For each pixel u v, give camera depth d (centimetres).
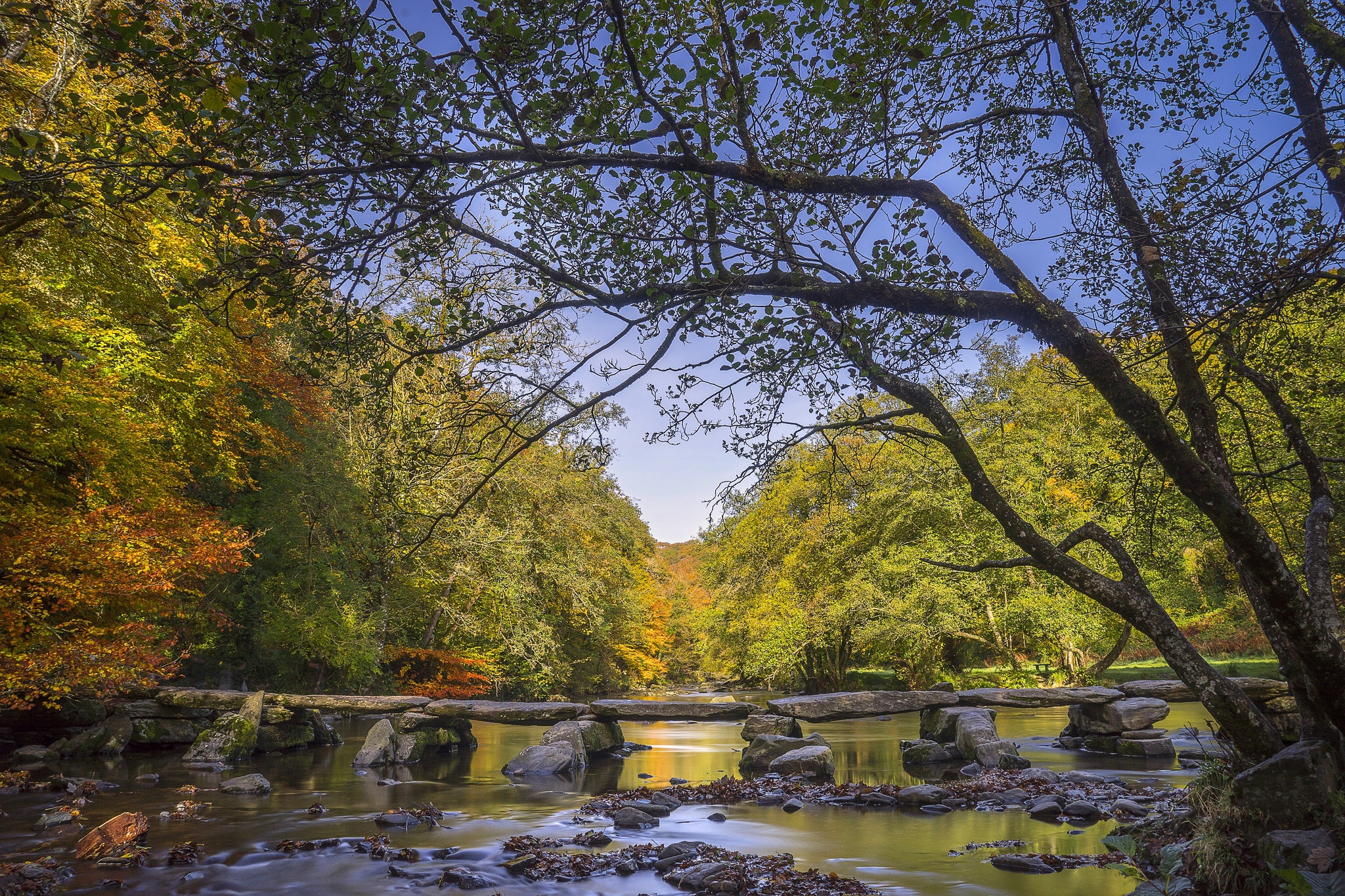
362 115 350
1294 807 468
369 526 2136
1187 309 389
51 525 1008
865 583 2697
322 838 716
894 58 394
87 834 668
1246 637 2855
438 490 2152
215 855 659
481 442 462
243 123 346
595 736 1341
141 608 1191
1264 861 443
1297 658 501
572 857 641
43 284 1079
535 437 445
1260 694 1130
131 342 1120
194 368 1266
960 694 1348
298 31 327
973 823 756
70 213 409
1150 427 419
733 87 387
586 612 2827
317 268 378
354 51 336
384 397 471
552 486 2495
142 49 330
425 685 2356
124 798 906
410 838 721
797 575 2927
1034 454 2500
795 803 844
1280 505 1240
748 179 399
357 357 436
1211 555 2339
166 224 1098
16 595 992
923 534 2728
